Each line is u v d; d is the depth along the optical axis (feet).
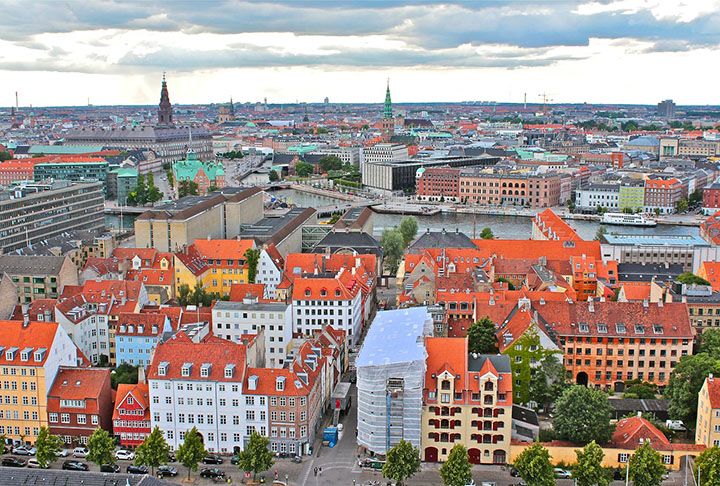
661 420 645.51
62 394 621.31
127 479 485.97
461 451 550.77
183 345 626.23
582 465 539.70
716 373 622.95
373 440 595.06
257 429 609.83
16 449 612.70
